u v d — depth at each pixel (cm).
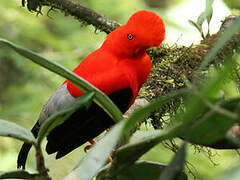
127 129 258
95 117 518
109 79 509
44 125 277
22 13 1188
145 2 1335
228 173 204
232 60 207
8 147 1074
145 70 544
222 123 236
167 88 604
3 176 292
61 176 1006
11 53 1124
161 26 495
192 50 606
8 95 1172
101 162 297
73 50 1200
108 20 718
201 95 216
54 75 1154
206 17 631
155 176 322
